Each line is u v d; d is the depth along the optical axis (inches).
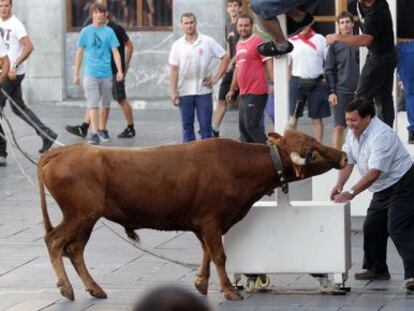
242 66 799.7
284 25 488.1
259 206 485.4
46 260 571.2
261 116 806.5
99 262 562.6
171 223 477.7
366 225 509.7
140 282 519.5
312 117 851.4
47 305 474.3
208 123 860.6
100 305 474.0
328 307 464.1
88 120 975.0
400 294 488.1
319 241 482.6
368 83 602.5
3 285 516.4
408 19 674.2
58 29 1214.3
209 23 1181.1
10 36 887.1
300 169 466.6
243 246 486.9
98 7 962.1
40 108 1203.2
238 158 470.6
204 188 468.8
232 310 459.8
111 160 470.6
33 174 829.8
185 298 187.3
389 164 488.1
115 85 978.7
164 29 1203.9
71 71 1224.2
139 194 470.0
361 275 515.8
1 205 722.8
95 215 470.9
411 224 493.7
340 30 780.0
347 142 500.4
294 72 842.2
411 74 682.2
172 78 857.5
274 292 494.6
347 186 611.8
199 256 574.9
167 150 473.1
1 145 857.5
